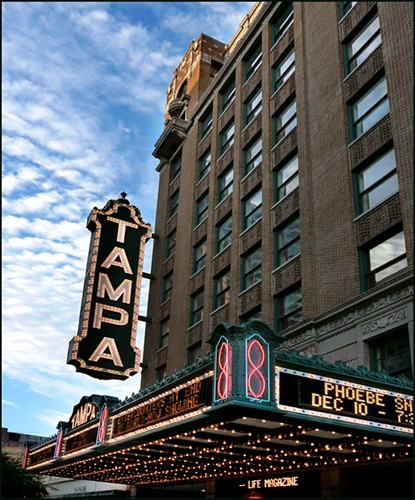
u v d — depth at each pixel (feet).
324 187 71.87
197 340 96.07
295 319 71.41
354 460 52.26
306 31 87.45
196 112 125.90
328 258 67.26
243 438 46.57
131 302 98.99
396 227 59.06
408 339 53.72
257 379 36.70
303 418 37.96
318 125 76.89
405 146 59.57
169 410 44.91
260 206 88.53
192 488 82.12
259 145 94.94
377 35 71.15
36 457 87.56
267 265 79.46
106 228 103.76
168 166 135.23
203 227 107.04
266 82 95.61
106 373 90.79
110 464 71.77
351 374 41.73
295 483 60.49
